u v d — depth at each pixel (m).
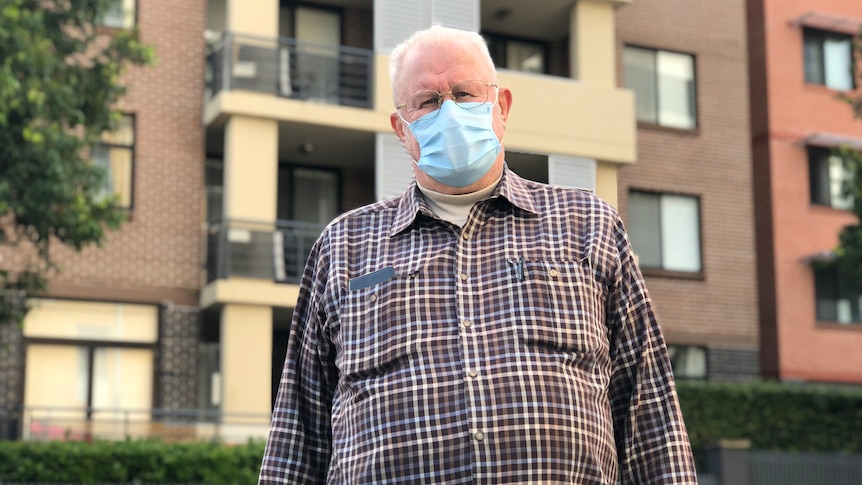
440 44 2.72
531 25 17.44
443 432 2.45
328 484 2.67
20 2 11.79
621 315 2.66
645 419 2.65
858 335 19.67
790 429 17.31
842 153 17.55
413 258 2.63
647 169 18.28
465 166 2.63
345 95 16.52
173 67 16.00
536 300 2.53
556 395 2.47
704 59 18.97
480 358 2.49
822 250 19.64
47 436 14.35
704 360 18.42
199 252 15.84
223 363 15.02
